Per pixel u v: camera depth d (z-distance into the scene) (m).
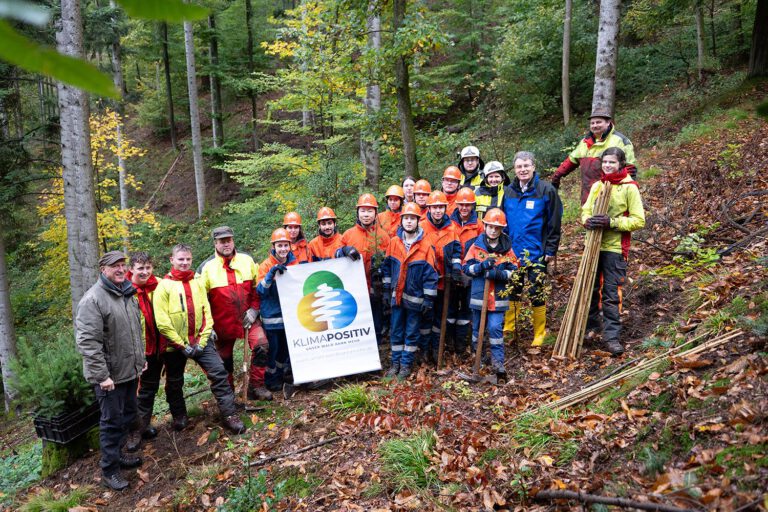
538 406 5.02
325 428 5.59
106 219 14.45
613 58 9.59
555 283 7.62
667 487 3.27
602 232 5.69
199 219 22.89
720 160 9.18
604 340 5.67
